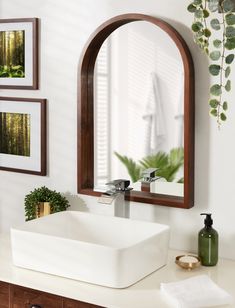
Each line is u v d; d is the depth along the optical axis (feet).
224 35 5.30
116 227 5.92
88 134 6.45
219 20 5.60
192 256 5.58
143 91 6.02
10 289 5.27
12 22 6.83
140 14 5.87
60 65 6.59
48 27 6.62
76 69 6.47
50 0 6.57
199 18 5.40
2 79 7.01
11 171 7.07
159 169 6.02
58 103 6.65
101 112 6.33
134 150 6.15
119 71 6.15
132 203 6.28
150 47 5.93
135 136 6.13
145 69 5.98
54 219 6.02
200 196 5.89
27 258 5.40
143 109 6.04
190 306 4.51
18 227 5.59
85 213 6.10
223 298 4.61
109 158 6.33
